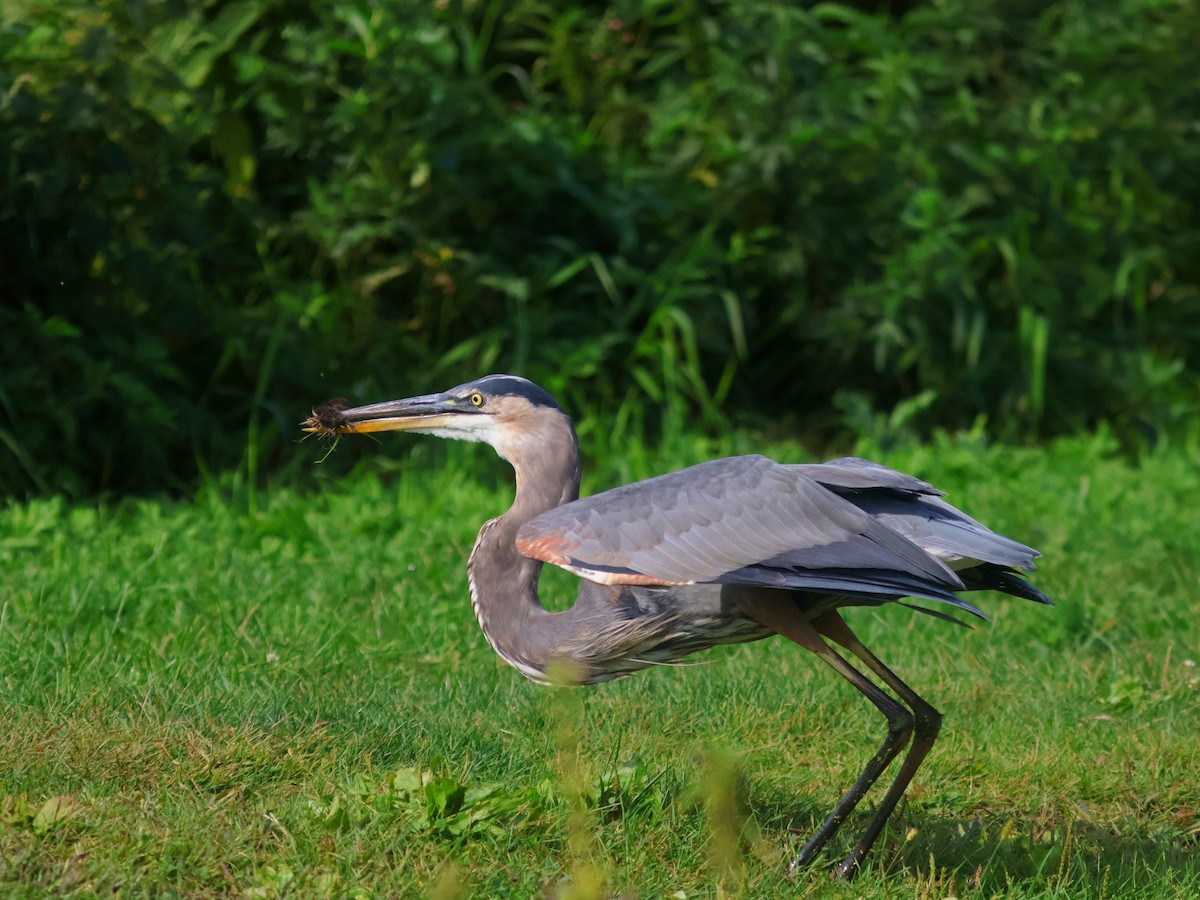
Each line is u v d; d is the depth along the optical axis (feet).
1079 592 36.19
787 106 53.83
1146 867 22.61
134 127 42.96
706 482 21.97
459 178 49.55
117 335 44.60
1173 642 32.78
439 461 46.14
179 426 45.27
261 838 20.79
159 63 43.55
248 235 49.47
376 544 37.73
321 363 48.06
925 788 25.94
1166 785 26.45
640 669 23.44
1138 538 40.75
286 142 47.93
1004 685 31.07
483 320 51.60
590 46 53.47
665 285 52.06
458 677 29.30
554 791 22.52
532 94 53.57
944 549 21.93
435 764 24.04
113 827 20.42
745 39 54.60
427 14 48.88
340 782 22.67
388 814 21.38
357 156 47.98
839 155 54.29
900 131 54.44
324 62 48.14
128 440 44.16
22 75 41.29
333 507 41.68
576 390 50.52
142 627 30.91
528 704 27.89
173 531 38.17
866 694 22.16
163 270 45.57
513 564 23.93
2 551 35.68
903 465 47.16
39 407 42.24
